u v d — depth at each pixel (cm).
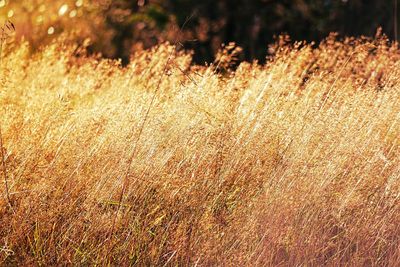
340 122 651
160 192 589
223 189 597
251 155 620
